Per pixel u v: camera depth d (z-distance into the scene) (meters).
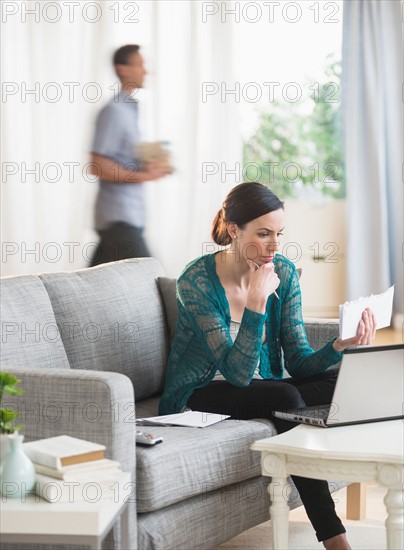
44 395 2.67
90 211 6.59
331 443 2.64
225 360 3.24
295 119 7.48
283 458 2.66
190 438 2.85
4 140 6.64
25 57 6.65
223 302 3.38
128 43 6.73
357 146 7.11
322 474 2.60
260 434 3.05
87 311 3.45
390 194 7.21
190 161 6.85
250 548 3.33
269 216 3.38
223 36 6.88
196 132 6.84
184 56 6.83
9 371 2.74
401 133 7.12
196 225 6.86
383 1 7.02
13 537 2.24
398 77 7.09
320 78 7.39
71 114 6.66
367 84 7.05
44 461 2.37
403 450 2.54
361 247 7.16
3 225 6.66
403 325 6.50
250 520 3.06
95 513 2.22
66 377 2.65
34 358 3.13
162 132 6.80
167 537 2.71
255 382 3.29
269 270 3.25
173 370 3.41
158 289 3.88
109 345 3.49
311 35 7.30
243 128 7.46
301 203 7.29
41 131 6.65
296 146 7.52
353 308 3.14
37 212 6.69
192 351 3.38
